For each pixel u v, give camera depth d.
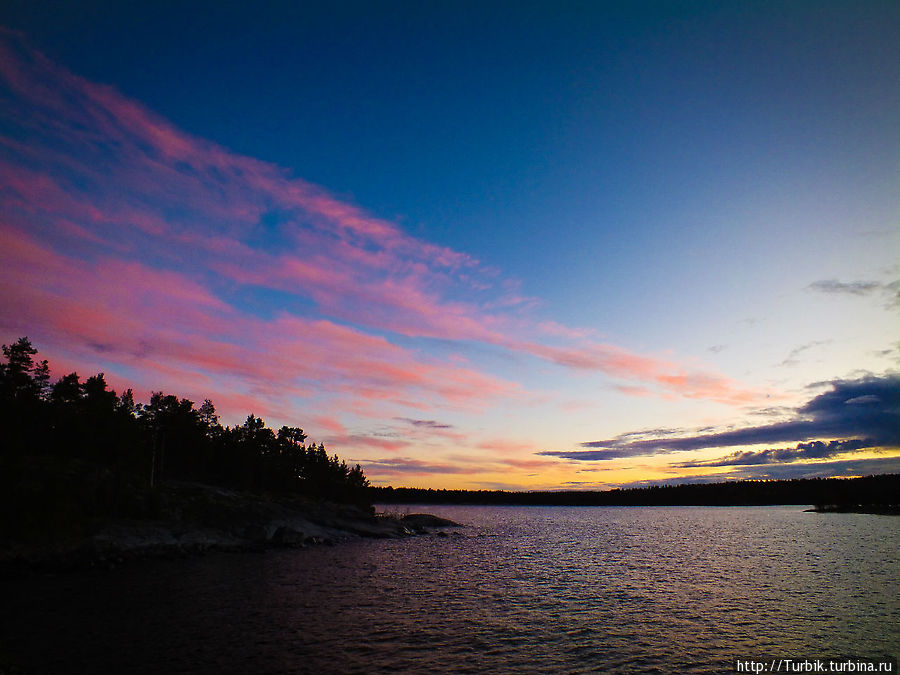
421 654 27.92
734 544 91.25
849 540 95.00
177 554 65.81
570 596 44.91
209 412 130.38
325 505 120.56
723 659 27.55
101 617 34.25
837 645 29.98
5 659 25.39
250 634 30.89
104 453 90.25
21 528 60.03
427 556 75.56
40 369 94.25
